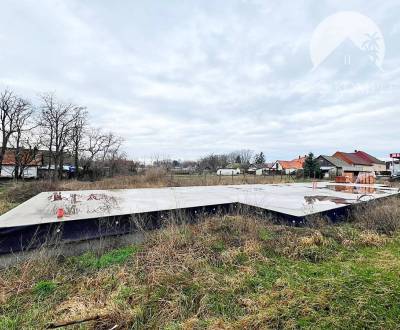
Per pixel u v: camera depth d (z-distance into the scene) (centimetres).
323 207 511
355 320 188
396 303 206
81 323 189
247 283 247
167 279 250
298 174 2717
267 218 458
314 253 314
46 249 314
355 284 237
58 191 895
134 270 276
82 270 288
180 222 436
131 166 2195
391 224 426
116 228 392
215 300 221
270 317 193
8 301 224
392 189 993
